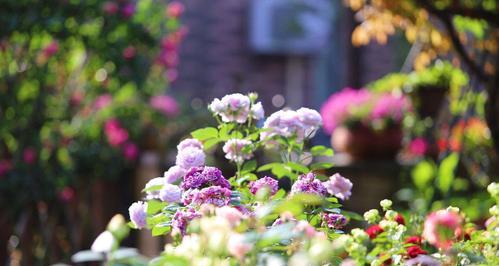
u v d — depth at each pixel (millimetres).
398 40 11195
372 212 2938
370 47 11273
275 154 6102
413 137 7016
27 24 6289
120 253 2303
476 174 6309
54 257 6570
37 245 6523
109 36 6531
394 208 6820
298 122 3209
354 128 7129
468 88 6262
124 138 7008
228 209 2264
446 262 2459
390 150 7066
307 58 11430
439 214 2506
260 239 2109
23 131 6457
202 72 10898
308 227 2242
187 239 2352
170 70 7246
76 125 6812
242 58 11164
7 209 6367
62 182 6539
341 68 11391
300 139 3244
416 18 5141
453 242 2594
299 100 11398
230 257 2389
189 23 10875
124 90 7059
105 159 6895
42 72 6496
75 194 6750
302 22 11227
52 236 6582
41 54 6492
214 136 3262
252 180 3217
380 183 6949
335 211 2945
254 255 2129
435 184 6324
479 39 5371
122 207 7102
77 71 6773
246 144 3262
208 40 10969
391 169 6945
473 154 6312
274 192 2965
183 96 9336
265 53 11211
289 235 2145
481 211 5258
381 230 2990
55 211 6621
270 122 3215
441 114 6812
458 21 5422
